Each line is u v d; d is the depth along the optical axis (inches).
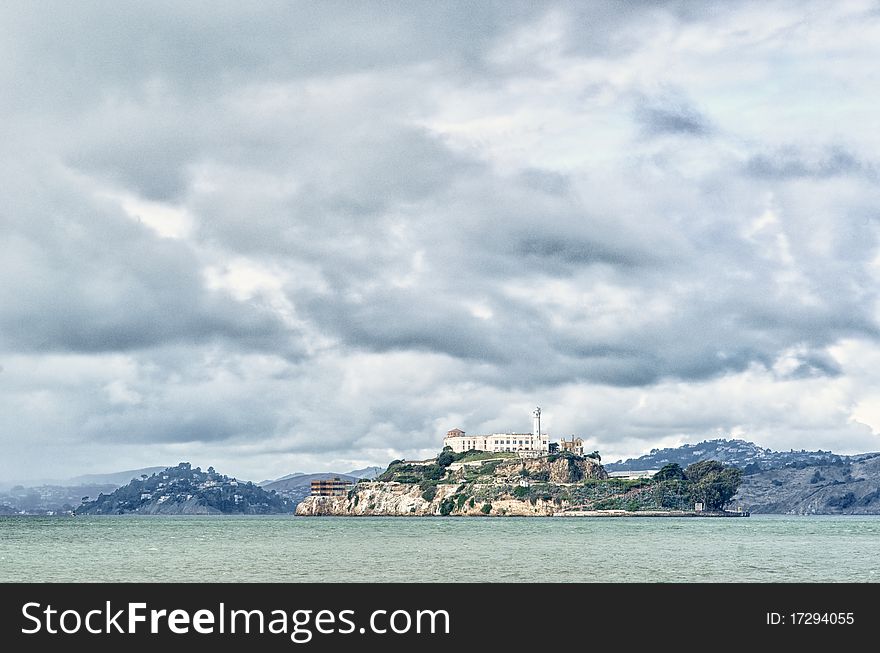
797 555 6594.5
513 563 5743.1
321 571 5167.3
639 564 5659.5
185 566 5585.6
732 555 6565.0
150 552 7032.5
